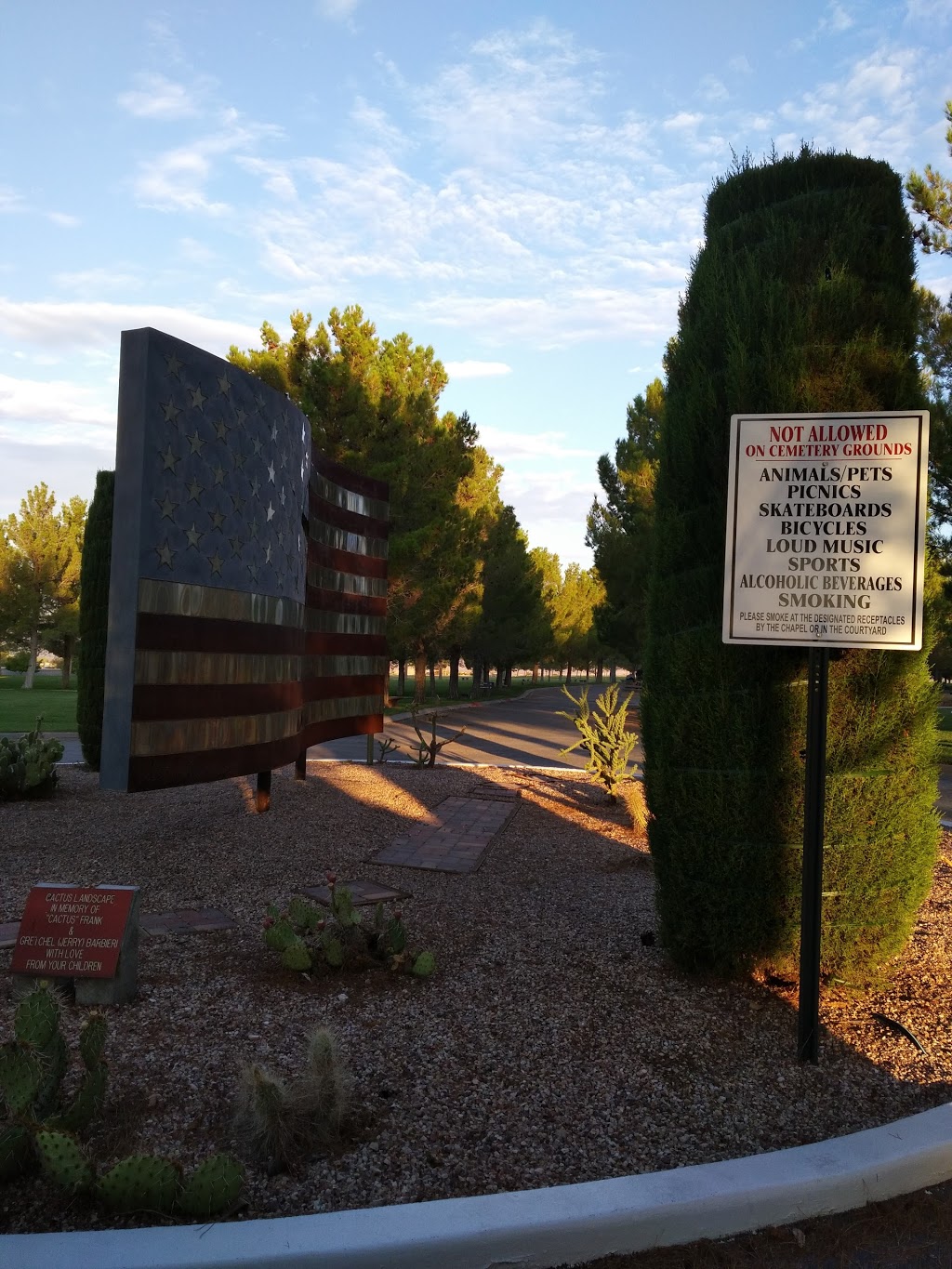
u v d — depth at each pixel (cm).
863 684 470
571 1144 326
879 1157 310
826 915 475
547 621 5366
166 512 655
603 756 1201
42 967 434
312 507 1049
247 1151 311
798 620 412
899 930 486
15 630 4462
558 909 650
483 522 3422
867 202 493
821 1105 365
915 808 481
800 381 464
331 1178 298
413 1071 378
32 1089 296
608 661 9512
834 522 409
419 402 2709
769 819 471
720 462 486
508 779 1387
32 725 2205
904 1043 430
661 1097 365
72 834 864
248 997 455
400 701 3581
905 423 400
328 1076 322
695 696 480
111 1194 271
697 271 536
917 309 490
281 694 855
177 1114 334
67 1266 239
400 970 493
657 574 518
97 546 1303
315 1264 247
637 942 573
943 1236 290
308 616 1047
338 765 1470
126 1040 397
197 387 691
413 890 691
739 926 476
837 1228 291
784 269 491
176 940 550
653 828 516
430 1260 255
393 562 2497
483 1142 325
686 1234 279
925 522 398
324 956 495
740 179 532
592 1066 389
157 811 990
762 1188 289
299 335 2466
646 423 3250
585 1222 268
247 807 1005
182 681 679
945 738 2267
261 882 701
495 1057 394
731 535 422
